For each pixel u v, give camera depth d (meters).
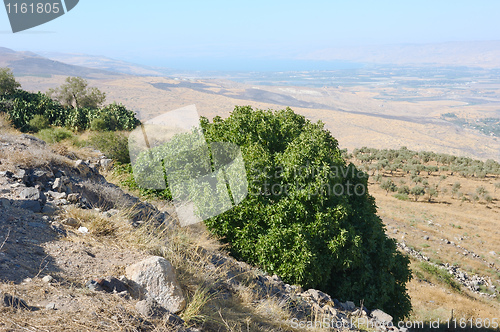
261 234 7.29
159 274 3.26
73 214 4.78
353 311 6.91
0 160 6.37
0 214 4.08
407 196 50.31
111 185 8.05
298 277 6.90
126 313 2.69
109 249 4.07
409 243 30.52
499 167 70.44
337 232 7.54
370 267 8.45
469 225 38.84
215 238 7.04
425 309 16.56
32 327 2.25
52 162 7.10
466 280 25.38
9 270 2.93
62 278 3.08
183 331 2.82
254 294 4.94
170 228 5.85
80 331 2.33
